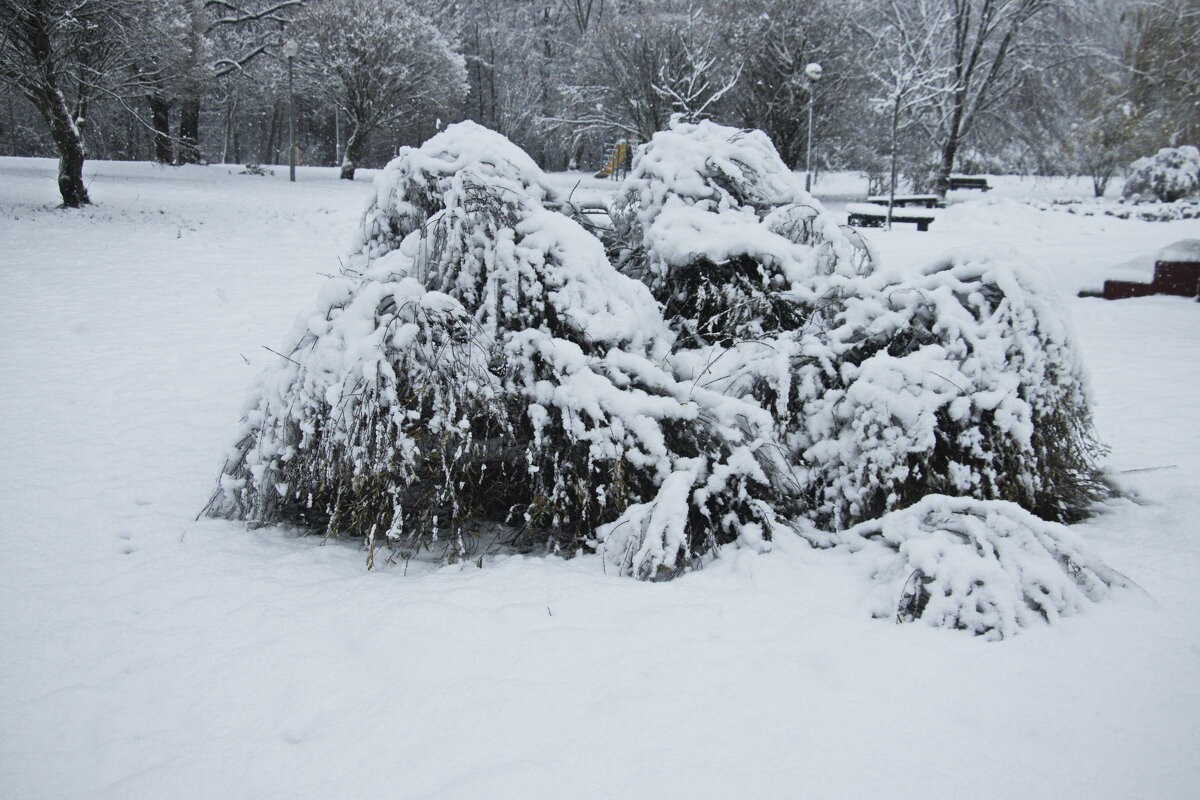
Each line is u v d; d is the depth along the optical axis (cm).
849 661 265
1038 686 252
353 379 357
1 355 682
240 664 276
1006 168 4103
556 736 231
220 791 216
